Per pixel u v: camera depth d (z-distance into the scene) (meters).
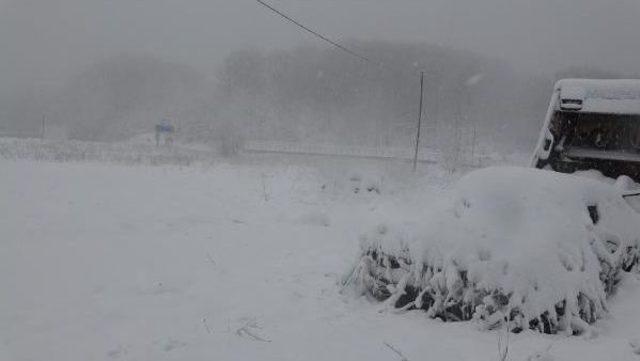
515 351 4.60
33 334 5.30
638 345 4.72
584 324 4.96
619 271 6.30
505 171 6.14
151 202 14.14
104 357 4.75
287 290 6.84
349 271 6.82
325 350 4.84
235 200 15.29
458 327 5.16
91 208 12.77
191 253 8.88
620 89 9.18
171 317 5.85
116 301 6.38
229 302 6.38
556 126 9.62
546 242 5.18
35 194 14.23
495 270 5.09
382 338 5.08
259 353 4.78
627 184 8.41
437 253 5.50
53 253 8.52
